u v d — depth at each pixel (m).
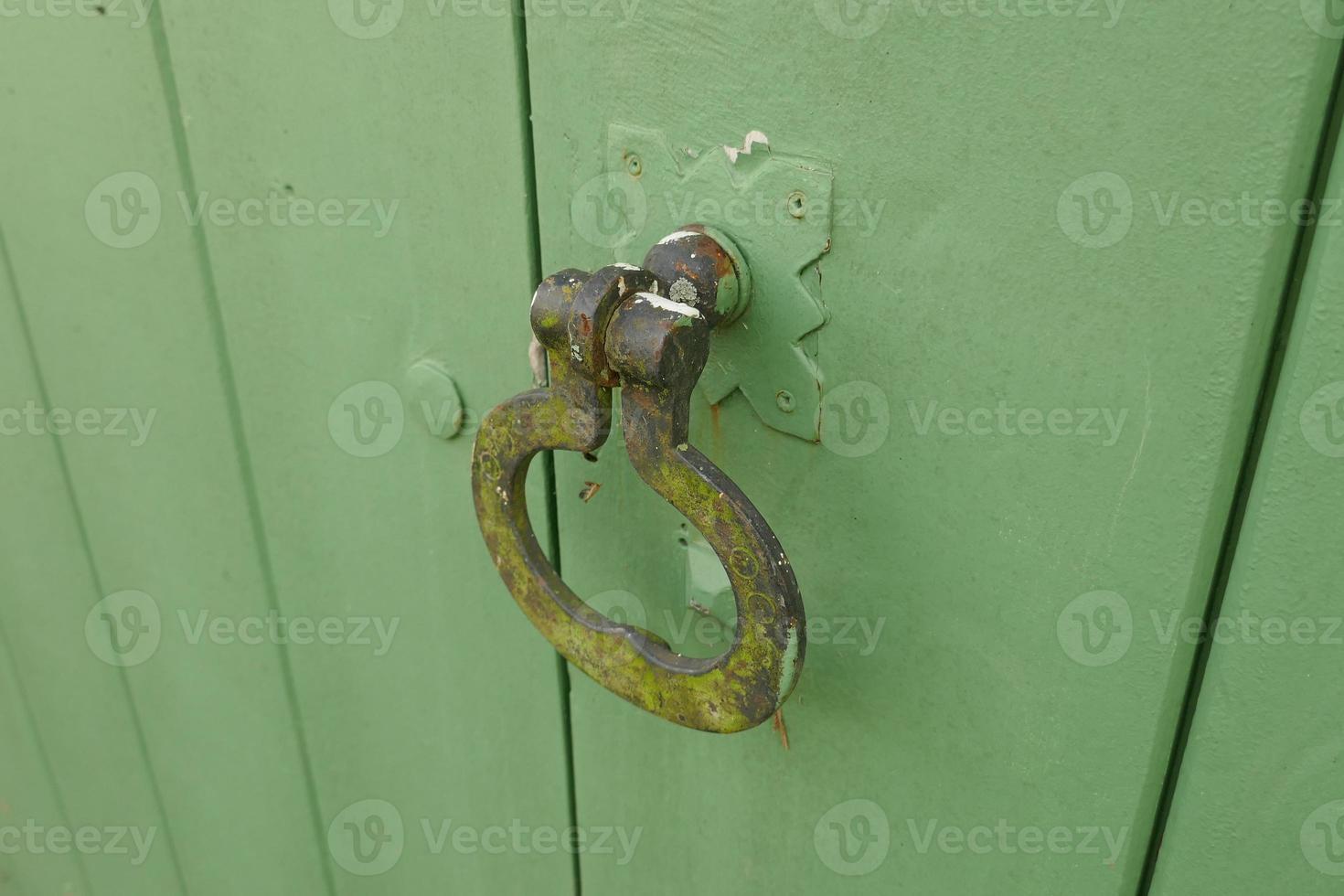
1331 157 0.44
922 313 0.50
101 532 0.76
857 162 0.50
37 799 0.99
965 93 0.48
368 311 0.61
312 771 0.75
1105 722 0.50
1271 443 0.46
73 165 0.66
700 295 0.51
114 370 0.70
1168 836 0.50
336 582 0.69
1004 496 0.50
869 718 0.55
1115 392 0.48
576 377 0.51
